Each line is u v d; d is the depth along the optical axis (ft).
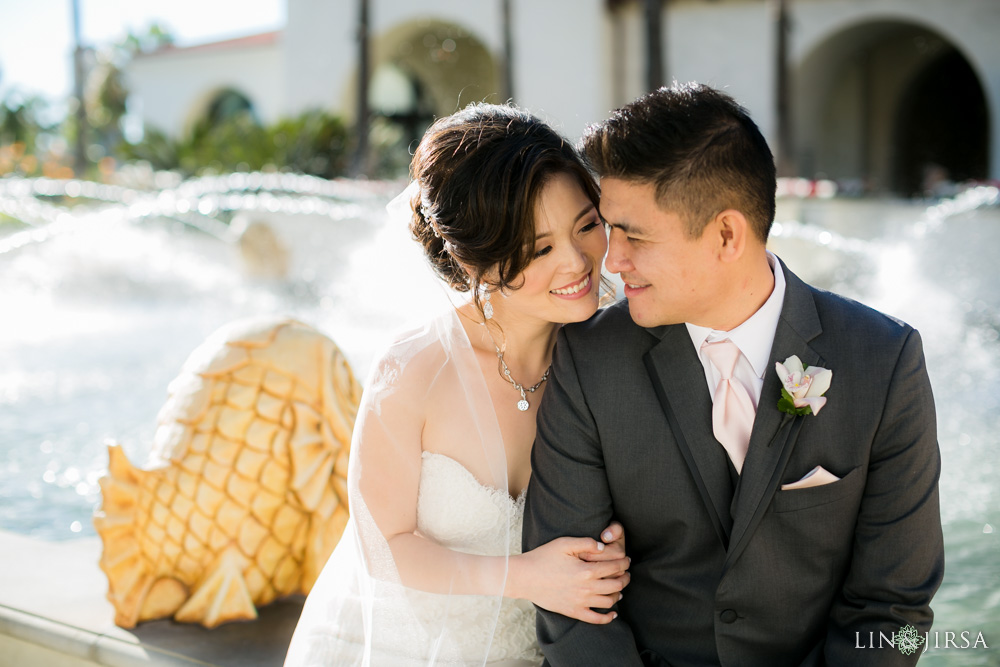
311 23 59.41
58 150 110.63
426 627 5.84
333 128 52.54
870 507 5.14
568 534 5.49
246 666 6.32
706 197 4.69
